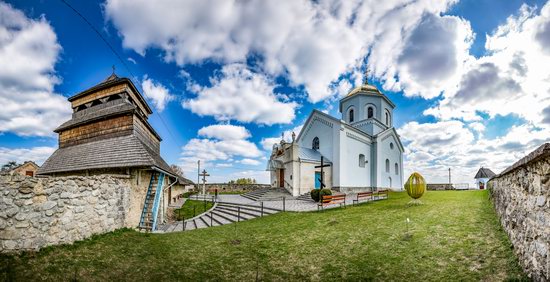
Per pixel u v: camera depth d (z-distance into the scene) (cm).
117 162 1253
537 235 432
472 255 631
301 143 3306
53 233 712
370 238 910
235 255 868
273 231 1159
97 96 1703
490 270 544
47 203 709
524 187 514
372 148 3228
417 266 648
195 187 4134
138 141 1342
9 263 575
